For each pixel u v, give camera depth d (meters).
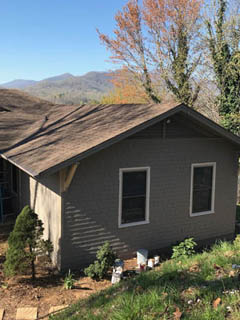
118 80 30.20
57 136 10.86
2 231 11.52
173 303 4.94
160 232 10.07
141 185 9.68
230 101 19.83
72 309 6.12
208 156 10.68
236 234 11.99
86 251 8.89
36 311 6.60
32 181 10.94
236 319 4.28
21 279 8.12
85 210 8.77
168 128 9.84
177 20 25.36
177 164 10.13
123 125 9.15
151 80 27.84
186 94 25.53
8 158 10.12
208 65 22.58
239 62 19.20
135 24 27.30
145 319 4.62
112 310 5.21
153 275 6.58
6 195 13.74
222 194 11.17
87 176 8.73
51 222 9.16
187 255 9.24
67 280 7.70
